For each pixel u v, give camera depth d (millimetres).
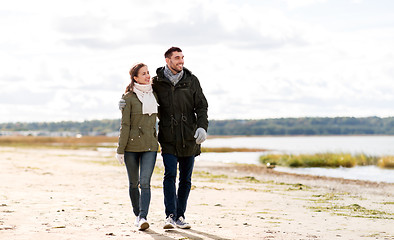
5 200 7176
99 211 6332
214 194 9344
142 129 4875
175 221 4980
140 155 5035
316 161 24562
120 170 16375
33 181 11086
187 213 6461
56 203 7059
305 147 64625
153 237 4363
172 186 4977
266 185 12398
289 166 24250
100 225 5102
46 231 4602
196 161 27750
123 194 8688
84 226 5000
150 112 4867
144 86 4883
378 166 23688
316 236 4652
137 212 5148
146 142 4891
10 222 5156
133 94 4910
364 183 13953
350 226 5473
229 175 16406
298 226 5391
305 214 6652
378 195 10305
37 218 5508
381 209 7527
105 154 34719
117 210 6496
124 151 4969
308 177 16422
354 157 26531
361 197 9719
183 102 4980
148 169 4938
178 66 4957
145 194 4934
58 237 4270
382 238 4621
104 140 103438
